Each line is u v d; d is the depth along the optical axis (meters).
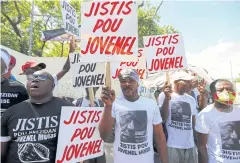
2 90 2.71
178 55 4.24
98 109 2.61
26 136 2.16
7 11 17.36
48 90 2.33
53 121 2.27
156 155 4.82
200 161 2.61
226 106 2.51
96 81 3.19
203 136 2.58
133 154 2.51
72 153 2.36
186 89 3.88
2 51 2.62
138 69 4.59
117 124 2.60
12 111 2.25
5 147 2.22
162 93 4.07
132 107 2.59
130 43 2.51
